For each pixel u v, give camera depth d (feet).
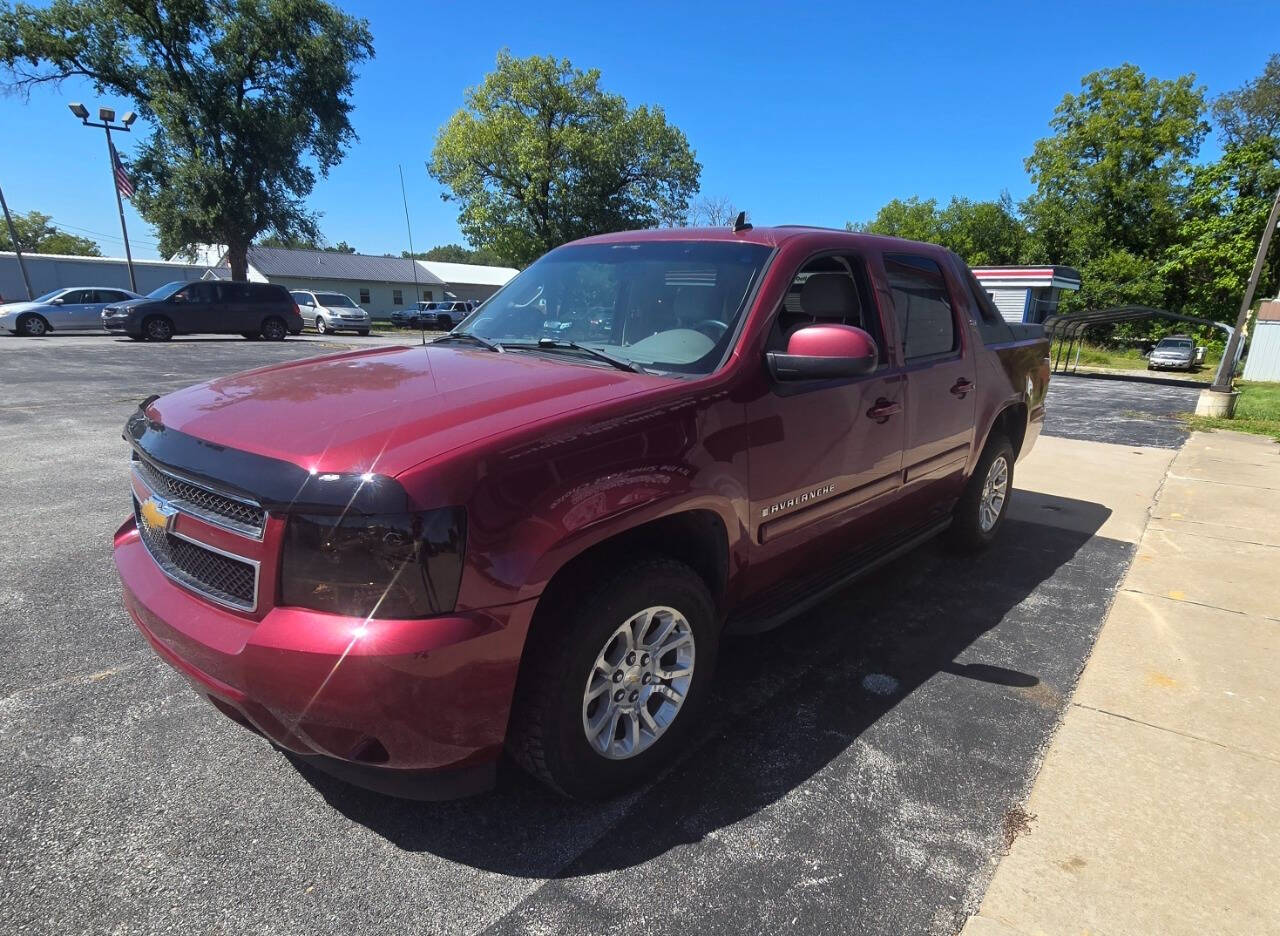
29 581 13.00
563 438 6.88
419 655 5.98
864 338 8.55
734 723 9.52
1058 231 145.38
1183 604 13.62
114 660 10.44
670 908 6.57
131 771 8.16
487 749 6.66
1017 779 8.48
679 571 7.84
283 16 109.19
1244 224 116.78
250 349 63.16
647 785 8.27
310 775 8.22
